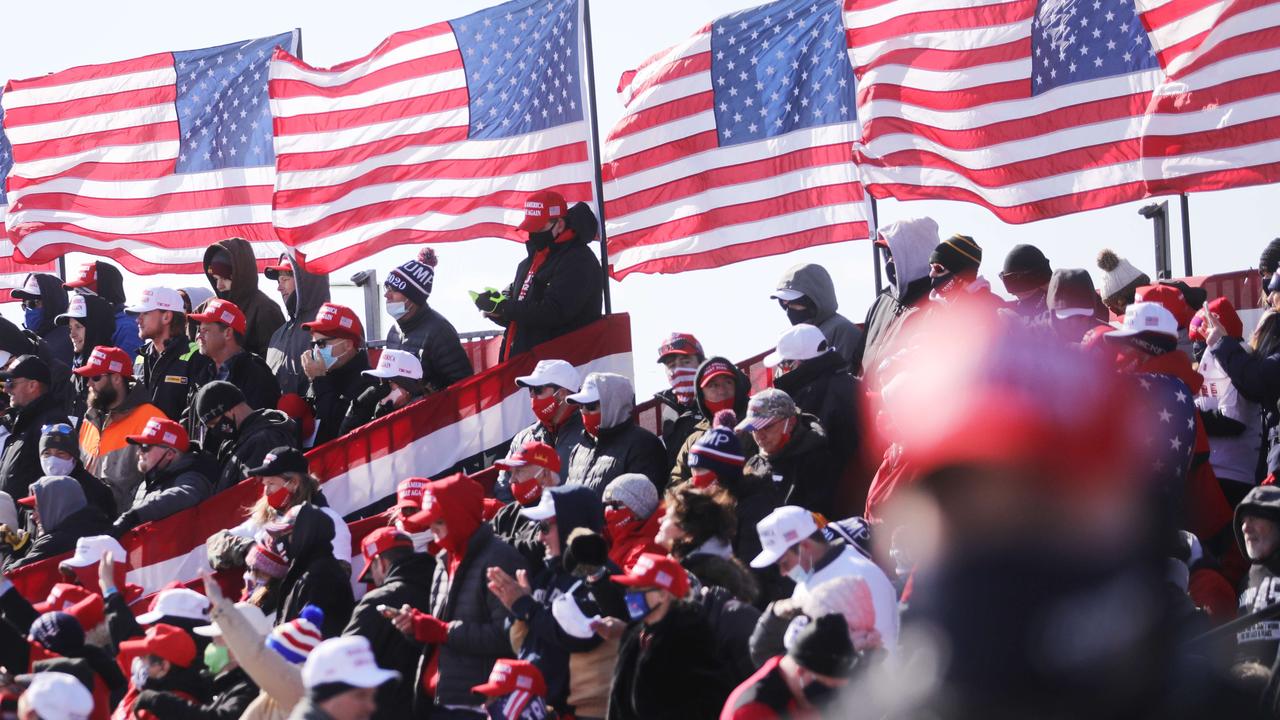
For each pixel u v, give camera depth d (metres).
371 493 36.38
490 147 43.38
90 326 46.50
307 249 44.44
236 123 50.78
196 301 46.47
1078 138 37.09
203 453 36.53
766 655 18.97
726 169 43.19
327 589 26.91
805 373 27.80
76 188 52.06
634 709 18.89
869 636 16.50
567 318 37.25
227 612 22.61
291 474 31.17
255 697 24.70
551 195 37.28
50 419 40.88
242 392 37.81
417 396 37.47
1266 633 17.50
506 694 20.80
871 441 27.12
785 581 24.55
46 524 35.31
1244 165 34.09
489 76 43.59
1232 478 28.98
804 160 42.53
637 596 18.97
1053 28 37.44
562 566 23.20
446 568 25.28
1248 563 25.62
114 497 38.34
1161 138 35.06
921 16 38.91
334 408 39.06
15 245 52.78
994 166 37.97
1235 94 34.22
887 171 39.28
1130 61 36.66
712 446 25.69
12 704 22.77
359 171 44.44
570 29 42.91
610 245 44.75
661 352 33.34
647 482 26.81
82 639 24.52
